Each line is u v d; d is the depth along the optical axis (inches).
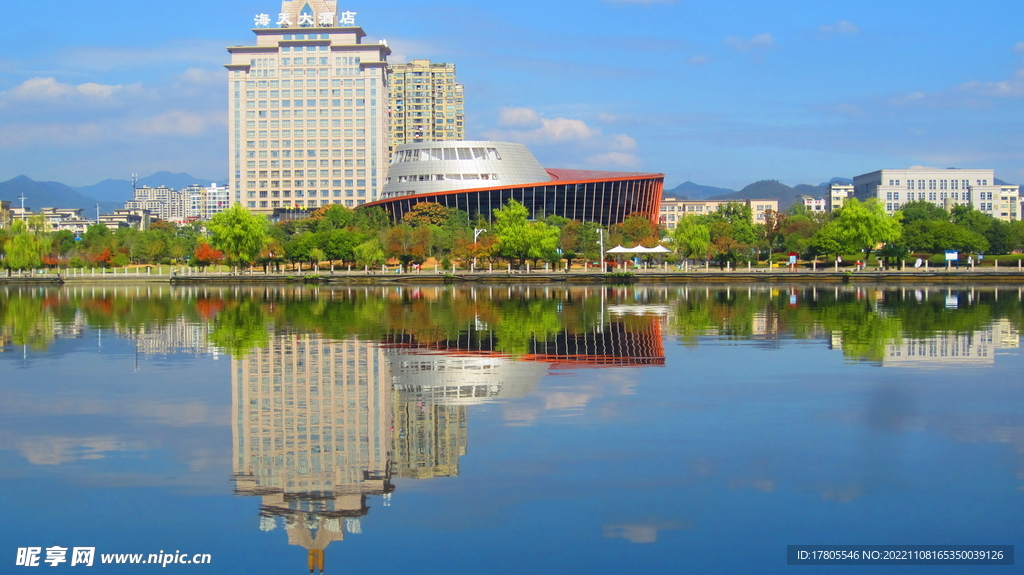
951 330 2046.0
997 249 7273.6
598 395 1253.7
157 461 944.9
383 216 7647.6
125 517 797.2
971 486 853.8
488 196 7844.5
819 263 5969.5
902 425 1069.8
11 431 1066.7
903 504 811.4
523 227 5211.6
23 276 5349.4
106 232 7406.5
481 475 890.7
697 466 912.9
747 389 1295.5
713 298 3272.6
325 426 1082.1
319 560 711.7
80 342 1919.3
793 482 865.5
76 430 1071.0
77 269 6299.2
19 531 770.2
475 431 1050.7
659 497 829.2
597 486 856.9
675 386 1321.4
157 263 7017.7
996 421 1087.0
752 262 6245.1
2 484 876.6
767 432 1037.8
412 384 1348.4
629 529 763.4
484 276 4758.9
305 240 5782.5
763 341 1856.5
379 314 2603.3
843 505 809.5
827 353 1670.8
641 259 6097.4
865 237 5103.3
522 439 1013.8
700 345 1796.3
